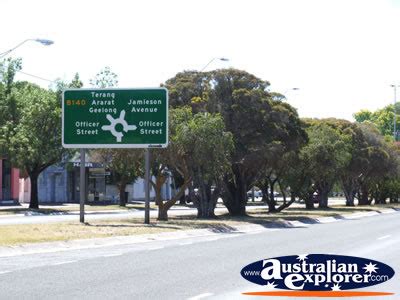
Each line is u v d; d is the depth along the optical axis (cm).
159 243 2203
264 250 1895
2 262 1559
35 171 4844
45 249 1927
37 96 4766
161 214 3456
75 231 2392
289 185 5197
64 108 2941
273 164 4300
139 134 2903
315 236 2547
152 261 1594
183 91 4022
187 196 7500
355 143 6369
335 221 4072
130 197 7069
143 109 2909
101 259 1641
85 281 1235
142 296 1072
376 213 5591
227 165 3388
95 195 6619
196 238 2461
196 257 1694
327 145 5012
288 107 4231
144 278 1284
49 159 4672
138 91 2916
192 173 3500
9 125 4612
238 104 3947
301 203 8131
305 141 4350
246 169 4300
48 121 4634
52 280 1245
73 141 2928
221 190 4084
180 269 1430
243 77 4078
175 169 3753
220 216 4134
